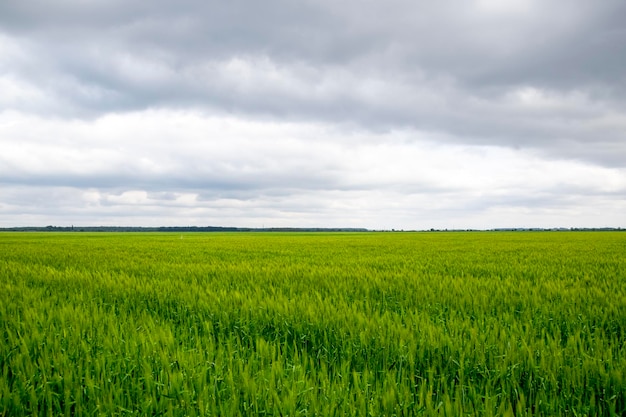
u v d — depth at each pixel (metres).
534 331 5.48
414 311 7.07
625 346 4.95
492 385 4.02
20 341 5.09
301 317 6.31
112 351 4.78
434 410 3.38
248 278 11.41
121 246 32.81
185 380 3.95
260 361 4.53
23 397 3.82
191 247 31.06
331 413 3.35
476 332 5.21
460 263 15.96
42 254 22.56
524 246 31.62
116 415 3.52
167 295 8.57
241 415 3.40
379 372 4.41
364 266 14.66
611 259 17.77
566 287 9.52
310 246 32.66
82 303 7.90
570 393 3.78
